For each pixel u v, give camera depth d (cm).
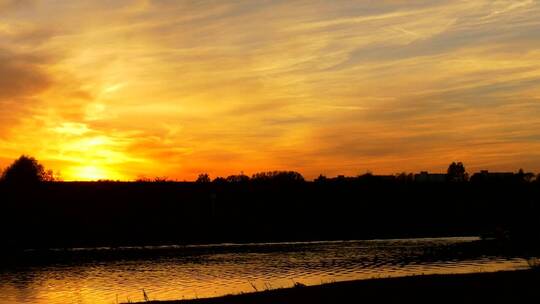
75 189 12744
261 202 14162
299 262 7019
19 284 5388
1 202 11638
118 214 12344
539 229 5969
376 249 8844
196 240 11362
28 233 10794
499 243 6450
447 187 14800
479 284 2959
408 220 13400
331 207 14112
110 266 6931
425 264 6109
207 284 5109
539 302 2498
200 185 14425
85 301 4400
